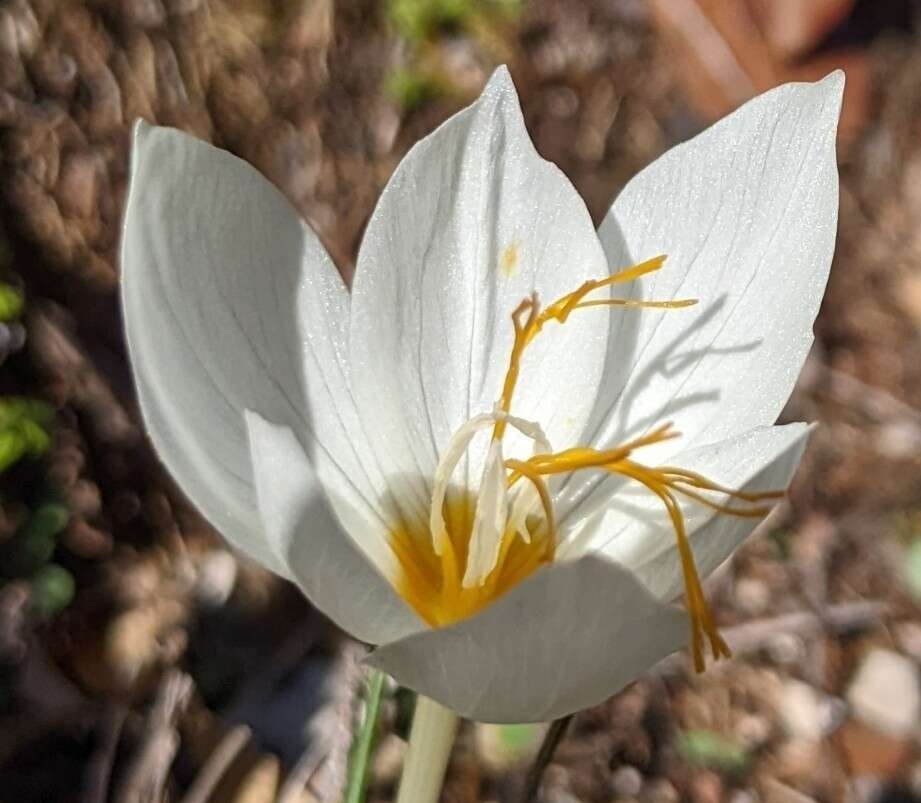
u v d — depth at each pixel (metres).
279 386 0.10
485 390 0.11
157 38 0.21
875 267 0.24
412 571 0.11
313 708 0.16
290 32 0.22
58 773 0.15
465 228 0.11
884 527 0.20
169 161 0.09
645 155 0.24
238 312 0.10
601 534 0.11
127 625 0.16
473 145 0.11
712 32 0.23
